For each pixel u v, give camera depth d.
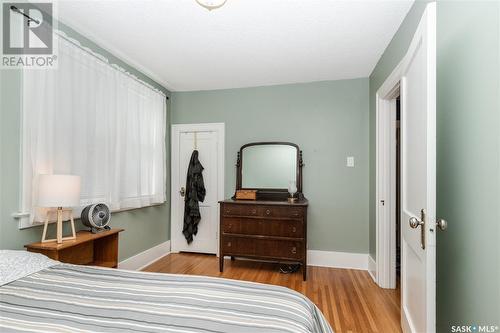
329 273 3.01
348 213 3.25
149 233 3.28
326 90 3.35
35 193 1.78
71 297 1.09
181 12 1.94
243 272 3.02
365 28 2.14
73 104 2.11
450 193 1.31
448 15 1.32
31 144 1.80
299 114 3.43
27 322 0.89
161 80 3.37
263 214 2.91
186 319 0.92
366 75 3.19
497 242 0.97
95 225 2.05
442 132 1.39
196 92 3.77
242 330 0.86
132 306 1.01
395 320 2.00
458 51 1.23
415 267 1.49
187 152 3.78
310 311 1.11
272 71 3.07
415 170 1.47
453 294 1.28
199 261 3.38
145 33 2.24
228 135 3.65
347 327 1.91
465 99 1.17
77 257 2.10
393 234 2.62
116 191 2.54
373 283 2.72
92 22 2.07
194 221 3.63
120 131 2.63
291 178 3.38
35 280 1.26
